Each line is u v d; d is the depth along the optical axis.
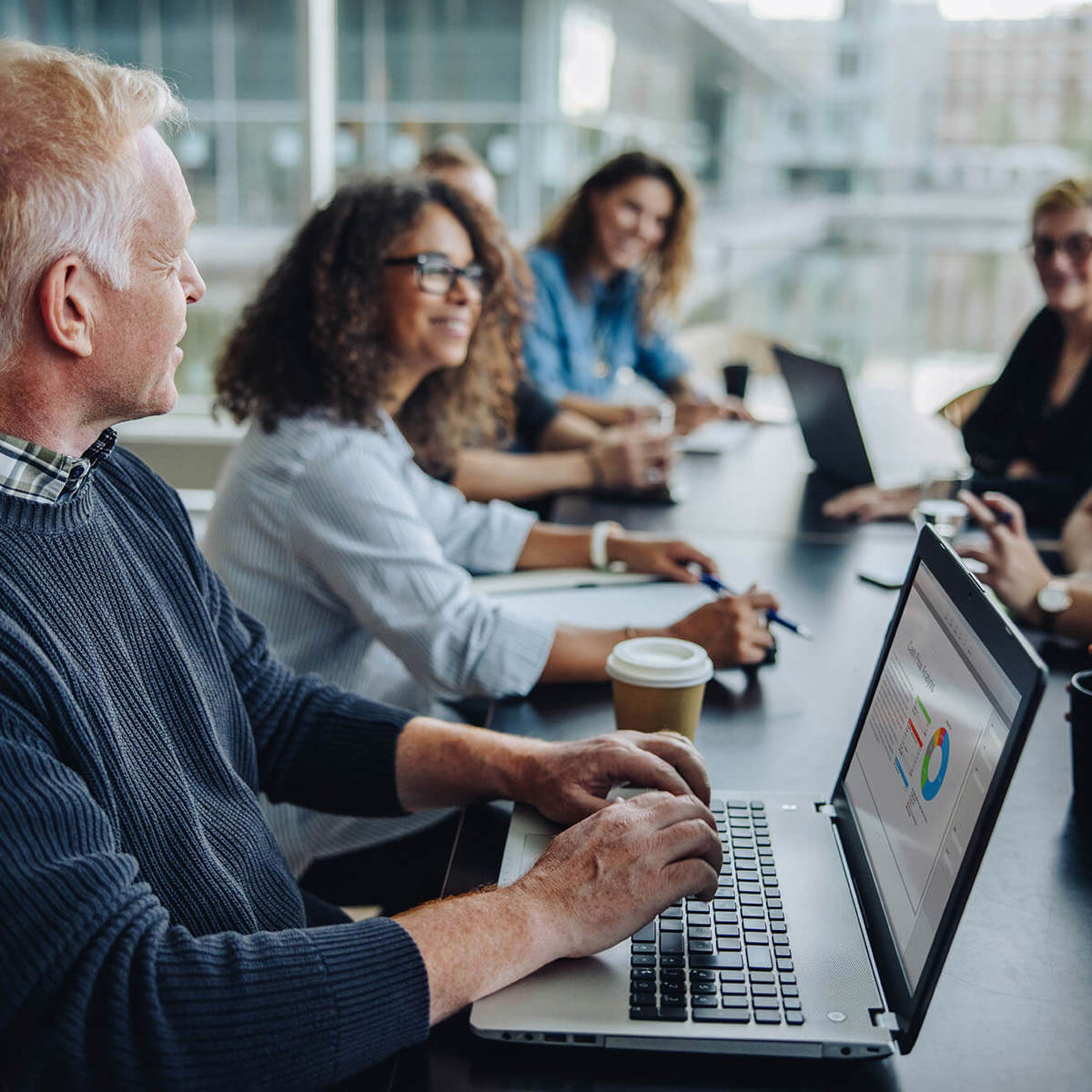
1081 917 0.94
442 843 1.56
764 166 4.82
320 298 1.63
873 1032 0.77
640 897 0.86
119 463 1.04
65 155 0.77
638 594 1.78
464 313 1.75
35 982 0.67
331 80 3.77
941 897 0.75
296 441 1.56
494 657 1.43
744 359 4.57
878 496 2.30
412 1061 0.78
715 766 1.21
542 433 2.90
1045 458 2.68
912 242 4.74
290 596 1.57
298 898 1.06
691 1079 0.76
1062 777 1.19
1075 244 2.61
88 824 0.74
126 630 0.90
